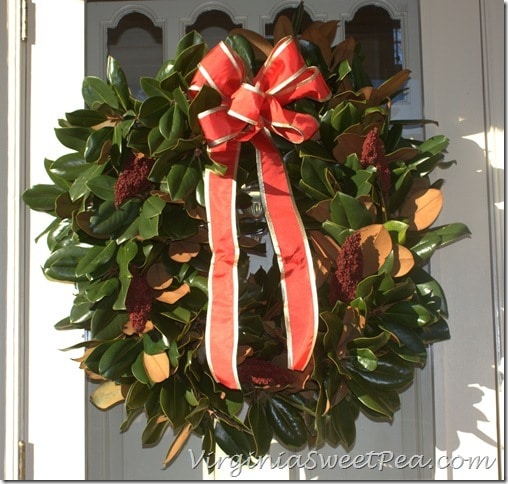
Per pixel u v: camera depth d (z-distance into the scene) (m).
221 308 1.16
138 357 1.23
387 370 1.24
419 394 1.46
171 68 1.27
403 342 1.23
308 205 1.28
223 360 1.15
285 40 1.22
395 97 1.46
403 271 1.22
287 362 1.25
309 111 1.29
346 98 1.31
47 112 1.50
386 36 1.53
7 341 1.46
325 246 1.26
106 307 1.23
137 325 1.22
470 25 1.48
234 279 1.17
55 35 1.51
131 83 1.54
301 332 1.17
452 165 1.45
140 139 1.22
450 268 1.44
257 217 1.40
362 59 1.41
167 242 1.27
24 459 1.45
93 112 1.28
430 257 1.40
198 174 1.22
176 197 1.17
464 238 1.44
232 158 1.22
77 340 1.47
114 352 1.22
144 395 1.22
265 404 1.27
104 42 1.54
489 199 1.44
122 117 1.28
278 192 1.23
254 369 1.24
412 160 1.31
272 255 1.47
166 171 1.22
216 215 1.19
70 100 1.50
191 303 1.25
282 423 1.26
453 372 1.43
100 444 1.47
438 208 1.28
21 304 1.47
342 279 1.22
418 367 1.37
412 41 1.51
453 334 1.43
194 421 1.20
